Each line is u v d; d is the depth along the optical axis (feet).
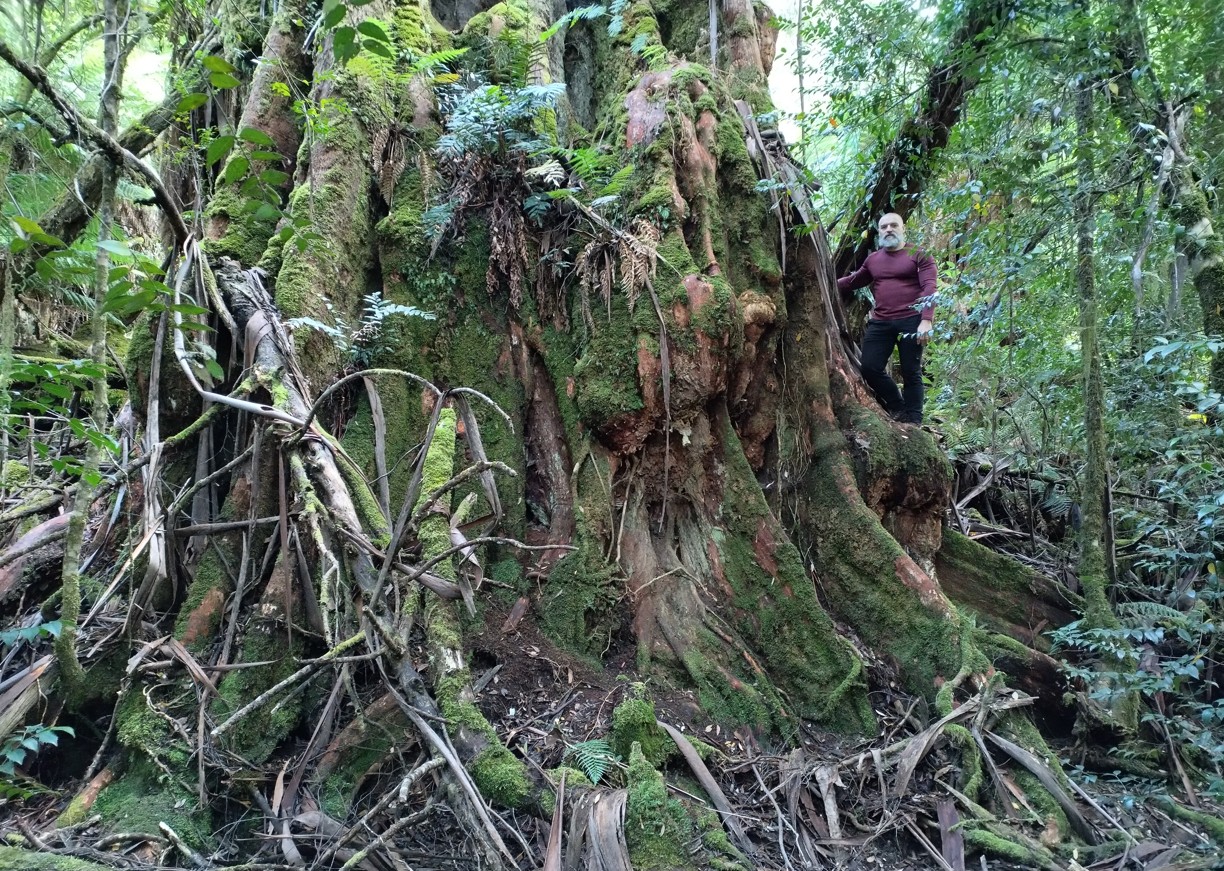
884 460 17.16
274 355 12.49
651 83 17.19
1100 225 16.17
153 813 9.55
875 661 15.23
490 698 12.15
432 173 15.81
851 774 12.65
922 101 18.70
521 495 14.89
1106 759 13.78
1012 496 23.32
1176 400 16.84
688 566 15.14
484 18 18.39
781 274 17.03
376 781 10.77
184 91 17.69
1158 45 15.90
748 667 13.94
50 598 12.25
